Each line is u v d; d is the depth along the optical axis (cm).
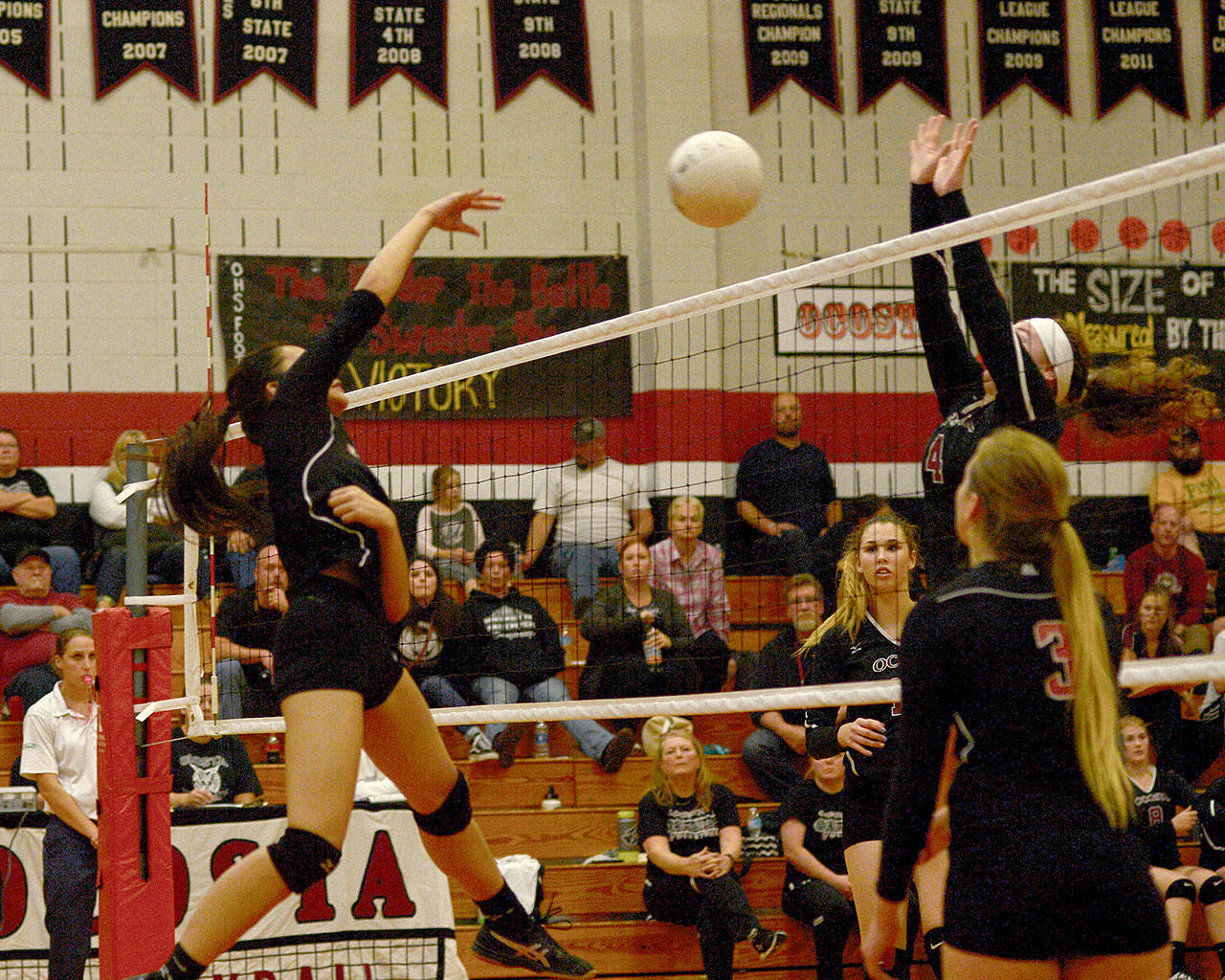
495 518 1173
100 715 533
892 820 319
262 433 394
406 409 1185
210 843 678
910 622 324
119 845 525
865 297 1231
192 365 1186
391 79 1229
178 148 1196
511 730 866
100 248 1178
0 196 1166
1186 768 857
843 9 1270
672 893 732
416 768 397
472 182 1234
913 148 464
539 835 841
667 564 984
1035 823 300
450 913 708
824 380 1218
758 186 513
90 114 1184
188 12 1200
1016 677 308
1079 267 1241
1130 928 297
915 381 1185
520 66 1245
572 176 1246
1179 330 1243
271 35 1211
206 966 349
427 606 902
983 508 329
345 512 369
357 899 700
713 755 886
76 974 681
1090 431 485
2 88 1172
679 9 1248
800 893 731
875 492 1204
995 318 411
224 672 848
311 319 1202
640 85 1244
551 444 1205
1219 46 1294
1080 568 316
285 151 1210
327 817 351
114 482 1073
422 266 1211
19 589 977
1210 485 973
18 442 1090
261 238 1202
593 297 1234
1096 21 1284
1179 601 923
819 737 509
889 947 334
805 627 793
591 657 902
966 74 1275
